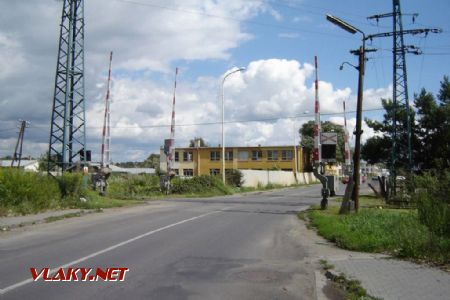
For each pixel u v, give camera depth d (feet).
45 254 35.55
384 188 119.24
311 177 297.33
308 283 27.48
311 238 45.96
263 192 159.53
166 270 30.17
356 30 67.10
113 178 146.00
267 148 275.80
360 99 68.13
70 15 96.78
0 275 28.40
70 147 96.63
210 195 131.95
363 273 29.01
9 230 50.24
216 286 26.32
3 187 65.10
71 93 97.25
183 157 284.82
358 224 48.49
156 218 63.72
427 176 54.03
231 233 48.65
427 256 33.65
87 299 23.35
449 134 132.87
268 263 33.04
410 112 140.77
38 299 23.29
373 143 150.00
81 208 75.00
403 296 23.88
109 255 35.24
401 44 128.77
